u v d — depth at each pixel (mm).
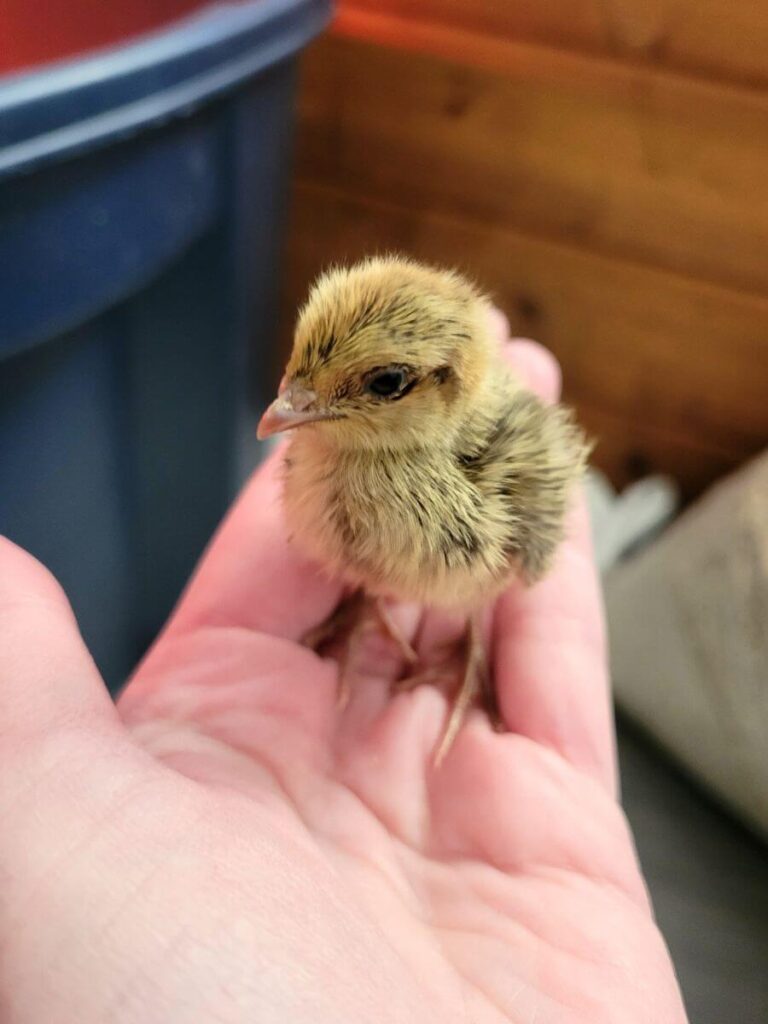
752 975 120
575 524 122
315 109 174
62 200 97
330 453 94
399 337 82
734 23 138
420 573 94
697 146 151
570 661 110
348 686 109
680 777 145
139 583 160
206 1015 56
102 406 130
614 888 92
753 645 136
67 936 57
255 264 145
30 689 65
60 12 116
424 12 157
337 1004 59
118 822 62
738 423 177
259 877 64
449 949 82
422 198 177
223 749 93
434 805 99
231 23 111
